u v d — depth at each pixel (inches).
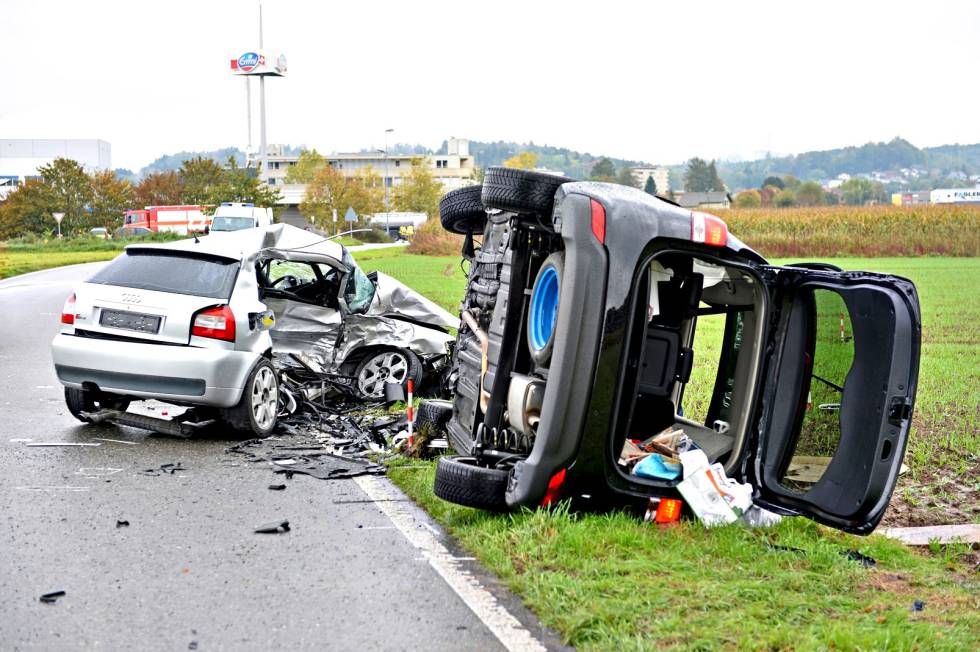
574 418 225.3
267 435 345.4
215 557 209.9
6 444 319.3
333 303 419.8
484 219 328.5
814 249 2130.9
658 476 238.1
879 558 225.0
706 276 266.7
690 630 167.9
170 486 270.8
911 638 167.0
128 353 323.6
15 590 186.7
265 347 344.8
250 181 2957.7
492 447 257.1
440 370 420.2
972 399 475.5
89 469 288.2
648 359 250.5
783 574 201.0
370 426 357.1
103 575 196.5
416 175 4365.2
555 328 232.1
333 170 3636.8
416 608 181.9
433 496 259.9
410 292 434.0
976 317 920.3
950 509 279.6
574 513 229.9
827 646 163.2
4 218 3176.7
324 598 186.2
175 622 172.7
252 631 169.3
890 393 216.2
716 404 283.1
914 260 1950.1
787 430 244.5
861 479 220.4
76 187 3228.3
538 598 183.8
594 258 225.5
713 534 225.3
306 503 256.5
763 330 244.5
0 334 658.2
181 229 2874.0
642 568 200.4
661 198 252.4
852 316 228.4
